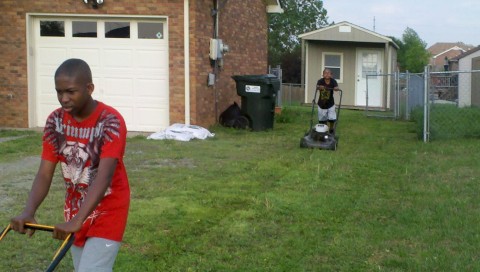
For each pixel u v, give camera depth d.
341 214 7.46
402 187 8.97
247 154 11.89
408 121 20.55
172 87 14.77
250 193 8.48
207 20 15.37
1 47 15.15
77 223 3.48
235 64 17.55
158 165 10.53
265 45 20.09
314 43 29.61
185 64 14.68
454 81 22.28
